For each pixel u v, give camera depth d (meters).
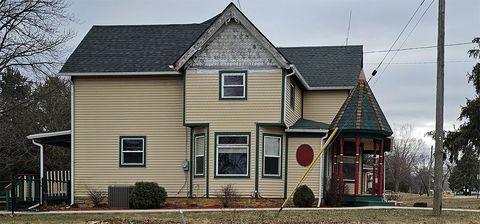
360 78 26.48
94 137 24.81
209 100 23.14
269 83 22.92
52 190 24.05
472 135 33.38
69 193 25.14
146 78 24.81
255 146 22.80
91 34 27.39
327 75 28.08
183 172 24.19
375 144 24.56
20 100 38.69
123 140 24.69
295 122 25.44
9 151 39.25
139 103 24.75
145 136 24.59
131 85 24.88
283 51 30.62
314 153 23.78
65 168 40.75
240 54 23.16
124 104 24.81
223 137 22.97
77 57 25.58
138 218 17.20
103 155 24.75
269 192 23.09
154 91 24.73
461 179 83.69
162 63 24.75
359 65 28.69
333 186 23.45
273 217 17.12
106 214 18.86
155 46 26.11
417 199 43.81
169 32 27.23
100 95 24.94
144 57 25.31
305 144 23.89
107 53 25.77
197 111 23.16
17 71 39.53
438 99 18.61
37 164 40.09
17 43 27.00
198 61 23.33
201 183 23.20
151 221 16.33
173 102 24.59
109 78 24.97
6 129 39.00
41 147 25.11
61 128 41.81
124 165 24.59
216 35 23.34
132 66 24.75
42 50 27.64
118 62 25.06
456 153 34.09
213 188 22.84
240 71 23.08
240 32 23.22
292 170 23.78
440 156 18.41
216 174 22.84
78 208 22.95
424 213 19.00
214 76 23.17
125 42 26.58
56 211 20.69
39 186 23.33
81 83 25.08
